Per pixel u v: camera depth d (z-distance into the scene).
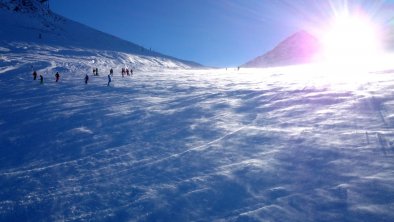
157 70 65.06
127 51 101.88
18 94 25.91
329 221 5.37
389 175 6.44
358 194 5.95
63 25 119.81
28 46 69.81
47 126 15.16
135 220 6.13
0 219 6.80
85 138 12.54
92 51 80.81
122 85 30.03
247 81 29.42
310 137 9.37
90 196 7.33
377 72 26.14
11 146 12.39
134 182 7.81
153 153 9.90
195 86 26.94
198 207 6.34
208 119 13.67
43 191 7.90
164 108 17.47
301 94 16.81
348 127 9.80
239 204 6.24
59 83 32.25
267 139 9.84
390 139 8.25
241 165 8.03
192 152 9.52
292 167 7.50
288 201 6.09
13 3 112.94
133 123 14.34
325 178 6.74
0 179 8.98
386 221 5.16
